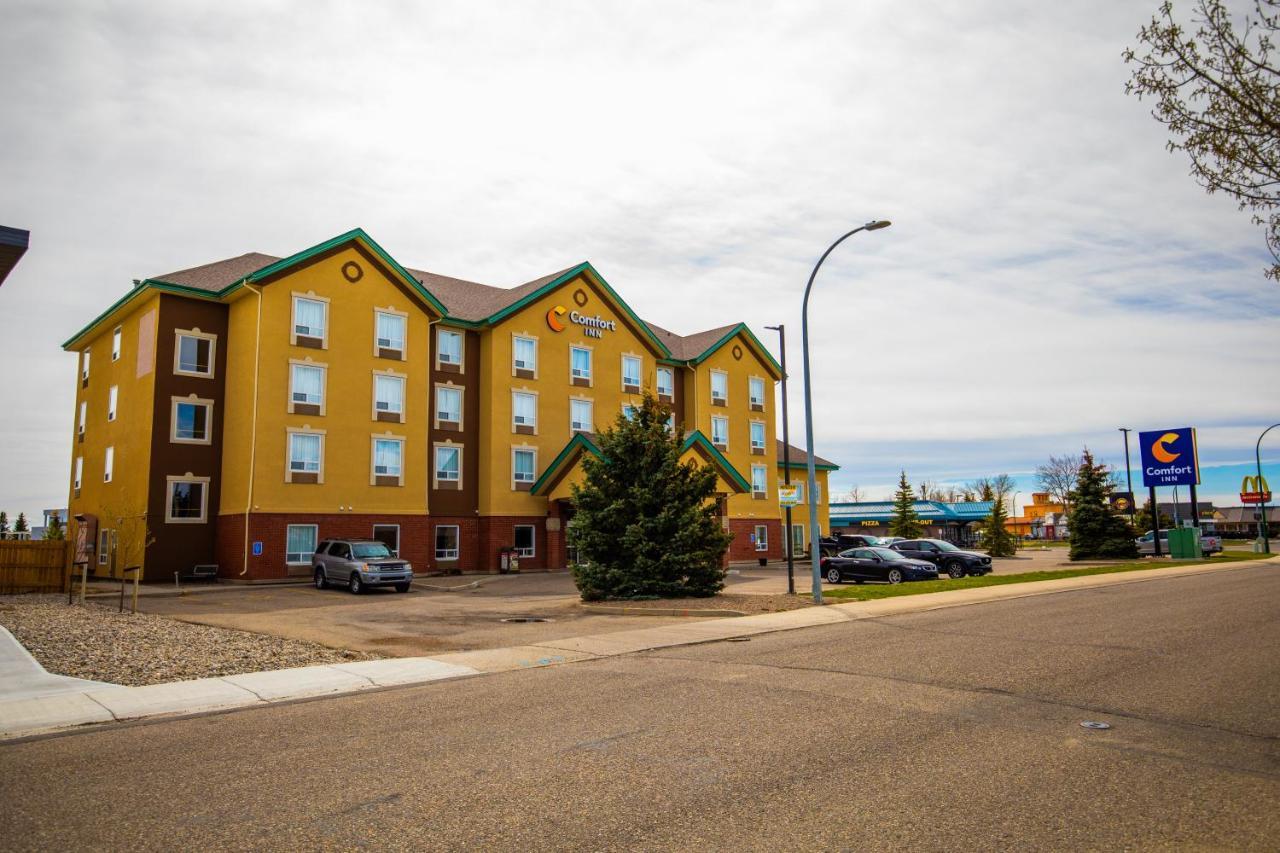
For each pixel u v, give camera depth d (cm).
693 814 574
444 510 3922
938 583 2725
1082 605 2025
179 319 3397
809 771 669
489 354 4078
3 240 1241
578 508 2481
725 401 5159
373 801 611
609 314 4591
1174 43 718
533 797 615
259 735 827
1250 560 4288
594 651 1399
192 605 2366
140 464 3350
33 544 2634
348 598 2639
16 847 524
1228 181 729
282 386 3338
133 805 607
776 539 5312
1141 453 4791
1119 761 693
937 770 669
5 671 1163
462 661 1305
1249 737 768
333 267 3525
